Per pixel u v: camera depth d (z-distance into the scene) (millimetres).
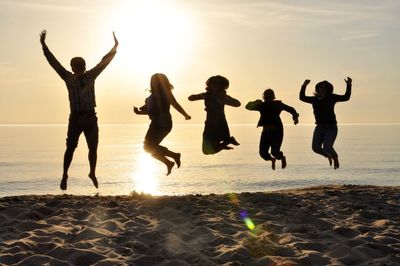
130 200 8867
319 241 6387
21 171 164875
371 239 6375
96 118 7820
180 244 6168
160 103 8203
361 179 143125
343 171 169000
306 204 8695
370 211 8117
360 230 6945
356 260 5684
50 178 139250
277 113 9562
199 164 194000
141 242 6273
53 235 6457
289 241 6359
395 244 6207
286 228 6973
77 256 5590
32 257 5496
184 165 188750
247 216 7719
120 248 5934
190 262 5551
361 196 9672
